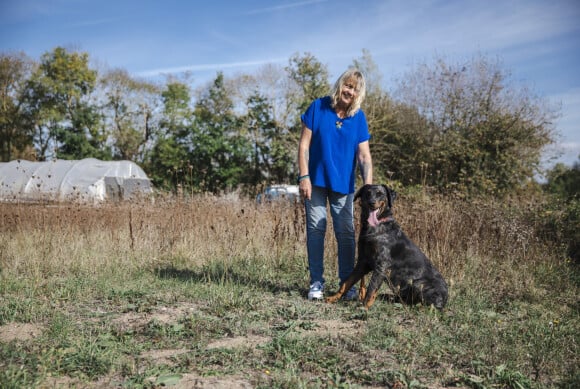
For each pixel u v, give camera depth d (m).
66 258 7.13
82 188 20.59
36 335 3.86
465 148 18.81
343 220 5.51
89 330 3.99
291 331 4.12
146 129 40.38
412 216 8.31
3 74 37.97
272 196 11.37
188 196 10.77
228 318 4.48
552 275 7.23
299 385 2.93
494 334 4.23
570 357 3.85
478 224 8.58
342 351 3.67
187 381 3.05
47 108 38.06
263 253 7.82
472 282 6.46
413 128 21.88
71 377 3.06
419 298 5.25
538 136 19.27
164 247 8.10
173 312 4.77
